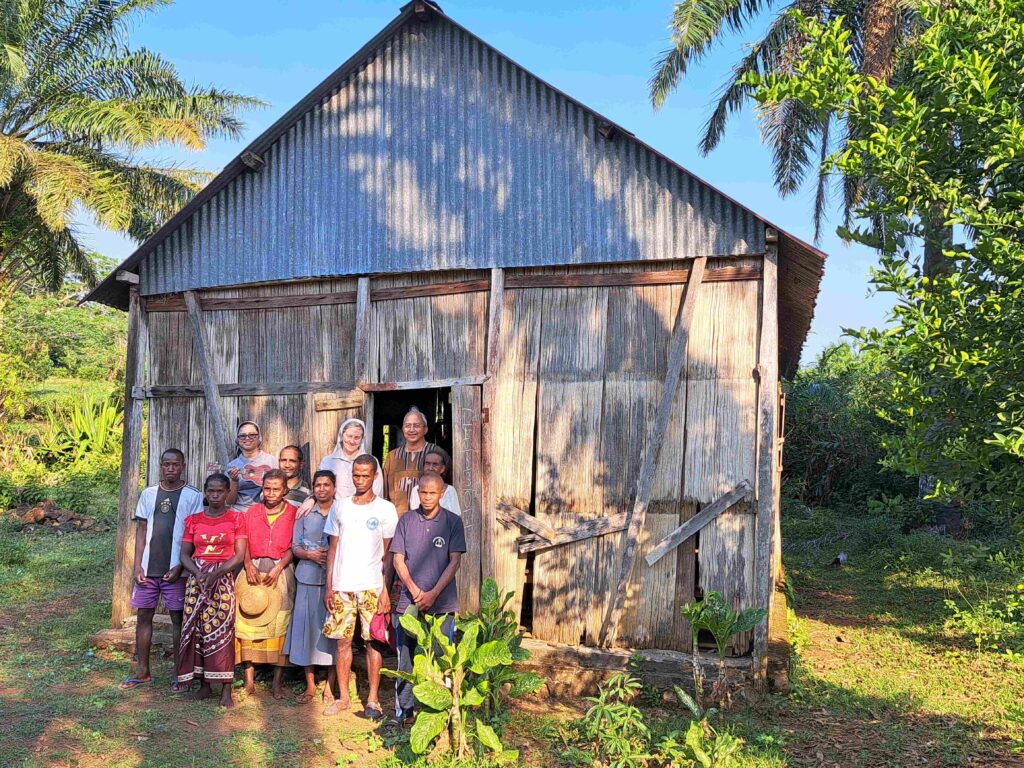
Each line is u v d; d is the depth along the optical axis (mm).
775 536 9508
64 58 18031
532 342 6980
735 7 15484
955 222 4598
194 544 6242
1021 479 4965
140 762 5094
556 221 6922
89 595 9445
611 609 6652
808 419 17828
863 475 17375
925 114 4887
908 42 12977
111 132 17141
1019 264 4398
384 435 11477
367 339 7367
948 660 7488
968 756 5379
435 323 7230
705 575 6488
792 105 17172
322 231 7516
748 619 6035
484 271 7156
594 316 6875
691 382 6621
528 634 6938
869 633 8438
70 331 31891
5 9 16594
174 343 8000
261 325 7723
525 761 5230
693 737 5078
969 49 4871
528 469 6914
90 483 17406
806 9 15188
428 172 7277
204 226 7895
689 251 6613
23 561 10977
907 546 12094
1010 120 4410
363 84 7477
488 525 6902
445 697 5160
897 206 4816
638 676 6398
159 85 19203
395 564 5820
